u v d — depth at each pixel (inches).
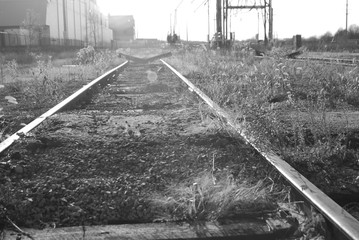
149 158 211.9
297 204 158.7
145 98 442.9
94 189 174.1
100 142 233.1
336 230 134.6
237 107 284.5
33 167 199.5
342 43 1675.7
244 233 141.9
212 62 751.1
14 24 2802.7
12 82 608.4
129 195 169.8
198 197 161.5
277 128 243.4
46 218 154.9
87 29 3833.7
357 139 244.4
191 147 226.2
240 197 162.4
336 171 201.0
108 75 673.0
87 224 152.3
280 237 142.3
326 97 370.0
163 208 160.1
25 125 279.3
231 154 214.7
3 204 160.6
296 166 205.0
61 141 231.8
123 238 138.6
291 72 527.8
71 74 750.5
